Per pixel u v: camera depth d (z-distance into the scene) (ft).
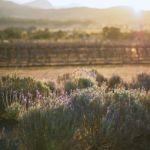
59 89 46.39
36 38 246.27
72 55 119.34
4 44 124.47
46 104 27.91
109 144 25.64
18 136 25.50
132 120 26.78
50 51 118.83
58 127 23.57
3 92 39.27
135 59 118.42
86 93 29.17
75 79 51.42
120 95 29.99
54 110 25.09
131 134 26.30
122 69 97.40
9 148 21.50
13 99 37.88
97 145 25.22
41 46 120.57
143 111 28.78
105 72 89.51
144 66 106.32
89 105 26.63
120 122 26.27
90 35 268.41
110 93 30.63
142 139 27.35
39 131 23.84
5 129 32.17
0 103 37.06
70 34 274.98
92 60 115.24
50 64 109.19
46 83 46.98
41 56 114.52
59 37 257.14
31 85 42.09
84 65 108.99
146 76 54.29
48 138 23.61
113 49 120.26
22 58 112.57
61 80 58.54
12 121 34.99
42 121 23.98
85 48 121.90
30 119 24.40
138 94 33.32
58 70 96.12
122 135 25.84
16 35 245.45
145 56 119.65
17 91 39.42
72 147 23.88
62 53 119.24
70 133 23.61
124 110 27.66
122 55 118.93
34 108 25.86
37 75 83.82
